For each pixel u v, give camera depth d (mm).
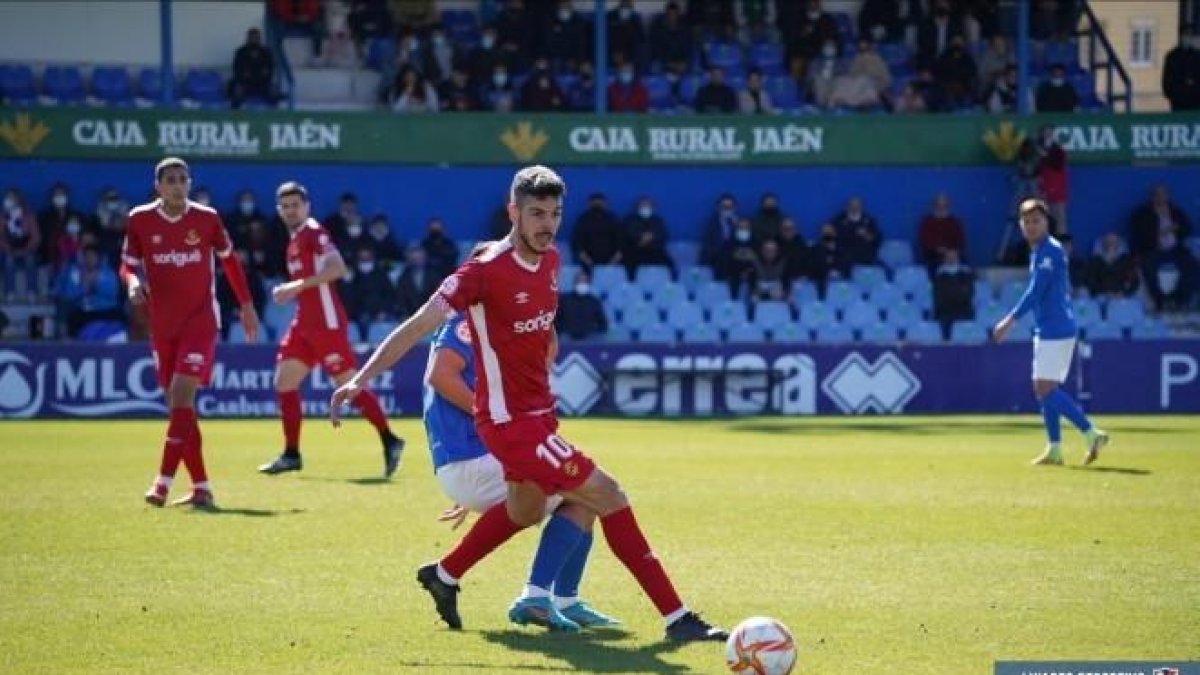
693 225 78500
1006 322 42406
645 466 42188
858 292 72500
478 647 19625
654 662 18781
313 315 39375
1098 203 80375
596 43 77562
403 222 76625
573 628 20703
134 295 33031
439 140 76438
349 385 19438
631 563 20062
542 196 19578
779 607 22109
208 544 27625
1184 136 79188
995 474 39938
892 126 78750
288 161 75750
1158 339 66625
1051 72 80625
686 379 65688
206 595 22906
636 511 32531
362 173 76312
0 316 67750
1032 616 21422
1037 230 42312
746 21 84625
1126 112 79188
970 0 83500
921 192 79062
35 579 24141
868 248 74188
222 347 63031
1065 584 23875
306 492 35719
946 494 35469
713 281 73000
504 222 74812
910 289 73812
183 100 79062
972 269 76062
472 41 83000
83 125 73625
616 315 71125
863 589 23484
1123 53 122188
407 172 76625
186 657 18969
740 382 66000
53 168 73688
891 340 70375
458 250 72500
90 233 68375
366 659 18906
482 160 76750
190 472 32969
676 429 56625
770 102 81250
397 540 28156
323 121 75688
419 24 81875
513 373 20078
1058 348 42125
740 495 35344
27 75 77875
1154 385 66750
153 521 30531
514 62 79188
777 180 78688
